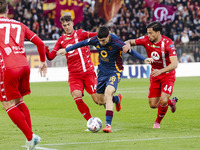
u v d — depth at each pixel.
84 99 43.03
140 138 19.61
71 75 24.58
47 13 77.38
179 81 65.50
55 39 81.62
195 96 42.78
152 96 24.41
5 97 17.28
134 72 76.12
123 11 86.38
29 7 82.00
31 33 18.42
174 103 27.09
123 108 34.25
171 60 22.88
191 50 77.25
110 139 19.47
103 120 27.78
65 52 22.97
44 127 24.34
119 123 25.92
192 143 18.08
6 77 17.16
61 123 26.20
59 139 19.73
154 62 24.06
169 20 79.69
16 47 17.58
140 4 87.38
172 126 24.17
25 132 16.94
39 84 65.81
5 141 19.59
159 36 23.27
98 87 23.39
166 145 17.62
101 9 77.12
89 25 82.50
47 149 17.05
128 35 83.31
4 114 31.38
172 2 87.81
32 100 42.72
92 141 18.97
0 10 18.06
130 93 48.16
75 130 22.98
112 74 22.62
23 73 17.62
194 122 25.84
